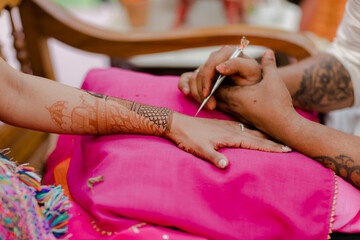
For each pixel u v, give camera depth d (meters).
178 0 2.03
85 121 0.61
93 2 3.42
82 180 0.62
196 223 0.53
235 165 0.58
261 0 2.11
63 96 0.60
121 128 0.63
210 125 0.65
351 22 0.81
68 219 0.55
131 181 0.54
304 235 0.56
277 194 0.56
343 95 0.85
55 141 0.91
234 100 0.68
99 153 0.61
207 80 0.68
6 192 0.47
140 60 1.69
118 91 0.74
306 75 0.83
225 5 1.97
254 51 1.65
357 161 0.61
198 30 1.15
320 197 0.58
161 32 1.14
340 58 0.85
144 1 1.96
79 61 2.45
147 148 0.59
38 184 0.53
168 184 0.55
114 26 2.00
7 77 0.55
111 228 0.54
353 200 0.60
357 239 0.60
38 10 1.06
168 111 0.65
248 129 0.68
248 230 0.55
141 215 0.53
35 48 1.12
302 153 0.65
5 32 2.60
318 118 0.96
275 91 0.65
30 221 0.48
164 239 0.52
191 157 0.59
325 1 1.59
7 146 0.87
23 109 0.57
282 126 0.64
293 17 2.08
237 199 0.56
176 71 1.72
